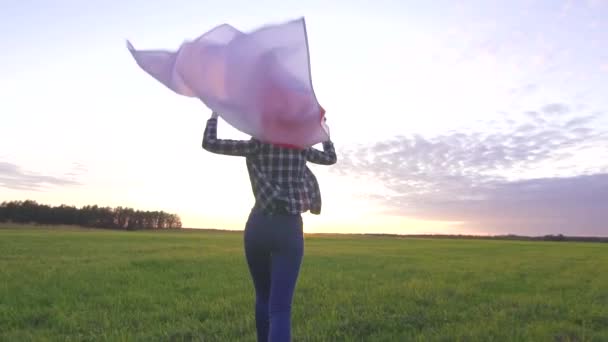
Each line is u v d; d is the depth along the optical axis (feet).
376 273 44.29
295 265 12.62
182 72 11.98
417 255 76.28
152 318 22.53
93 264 47.98
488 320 22.34
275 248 12.53
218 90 11.64
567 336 19.42
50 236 122.83
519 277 43.60
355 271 45.78
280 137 11.93
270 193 12.28
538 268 54.03
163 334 19.08
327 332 19.21
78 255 60.70
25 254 60.64
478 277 42.55
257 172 12.55
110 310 24.49
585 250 114.32
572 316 23.70
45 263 48.62
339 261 59.36
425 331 19.92
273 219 12.44
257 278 13.44
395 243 140.67
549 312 24.68
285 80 11.32
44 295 28.35
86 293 30.40
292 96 11.37
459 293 30.89
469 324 21.12
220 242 109.50
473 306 26.40
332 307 24.89
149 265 48.83
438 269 49.57
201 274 41.42
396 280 38.45
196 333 19.07
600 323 22.70
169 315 23.13
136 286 33.50
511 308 25.82
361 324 20.80
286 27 11.27
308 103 11.43
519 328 20.27
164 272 42.57
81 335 18.97
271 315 12.39
